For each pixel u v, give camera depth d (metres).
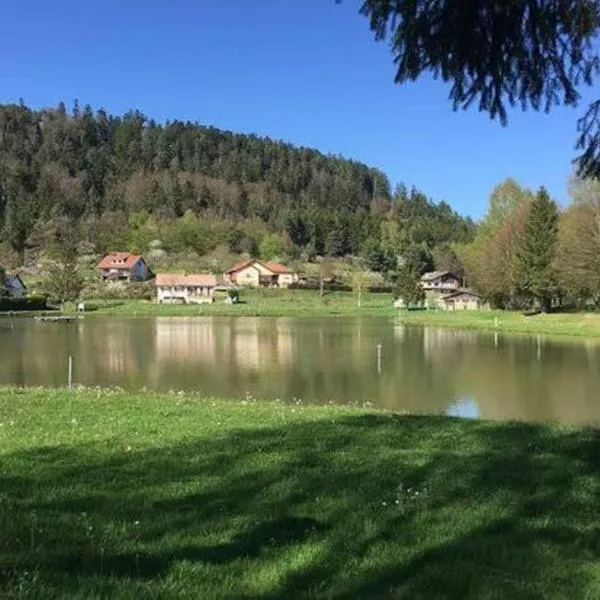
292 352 46.84
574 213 71.31
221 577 5.02
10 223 184.88
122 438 10.57
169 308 118.69
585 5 6.57
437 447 10.38
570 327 67.56
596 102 7.46
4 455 9.04
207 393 28.58
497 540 6.07
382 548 5.79
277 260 181.25
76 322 85.06
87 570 5.00
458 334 63.97
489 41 6.90
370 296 150.25
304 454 9.43
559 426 12.79
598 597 4.91
